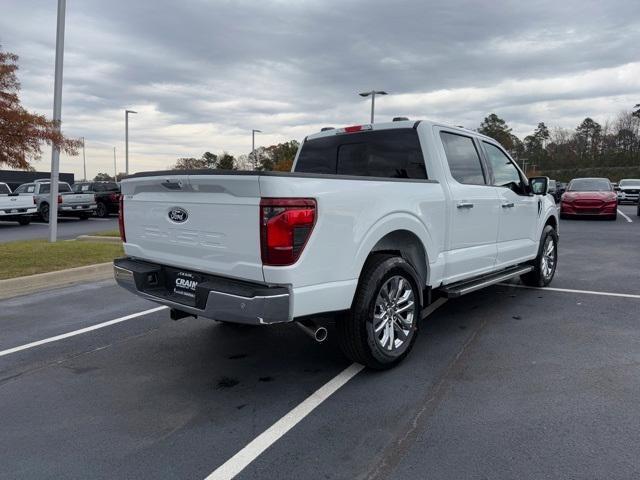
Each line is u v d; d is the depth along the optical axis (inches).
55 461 115.3
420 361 172.1
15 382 160.9
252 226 133.2
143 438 125.0
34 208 805.9
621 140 3796.8
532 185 255.6
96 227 745.0
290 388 153.0
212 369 169.6
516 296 262.2
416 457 114.1
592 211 713.6
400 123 199.0
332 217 139.9
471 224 203.9
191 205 150.3
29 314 240.1
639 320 216.1
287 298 131.6
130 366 173.3
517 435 122.6
